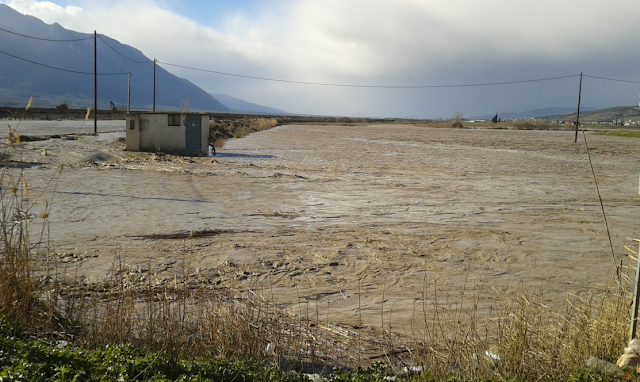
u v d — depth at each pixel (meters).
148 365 4.16
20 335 4.73
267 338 5.46
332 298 7.52
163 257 8.88
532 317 5.82
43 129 39.09
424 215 14.44
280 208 14.43
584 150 46.12
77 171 19.14
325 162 29.14
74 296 6.35
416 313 7.01
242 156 30.34
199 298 6.58
